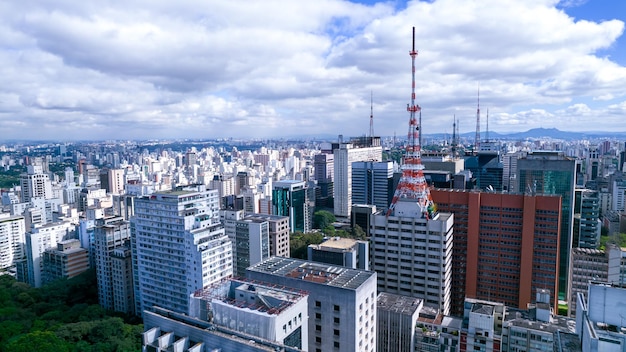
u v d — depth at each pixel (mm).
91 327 175125
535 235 199875
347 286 115750
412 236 192125
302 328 95875
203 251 194125
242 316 88812
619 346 88562
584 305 106000
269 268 133625
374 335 126250
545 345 131500
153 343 86375
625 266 188500
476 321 142500
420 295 193000
